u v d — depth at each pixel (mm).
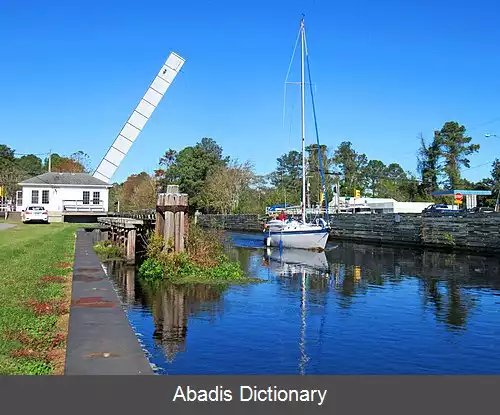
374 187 113188
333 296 15656
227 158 91188
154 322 11508
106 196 54312
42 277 13336
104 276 13430
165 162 101312
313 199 73438
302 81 37656
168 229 18031
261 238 50812
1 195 66875
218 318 12023
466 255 31188
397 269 23531
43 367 6488
